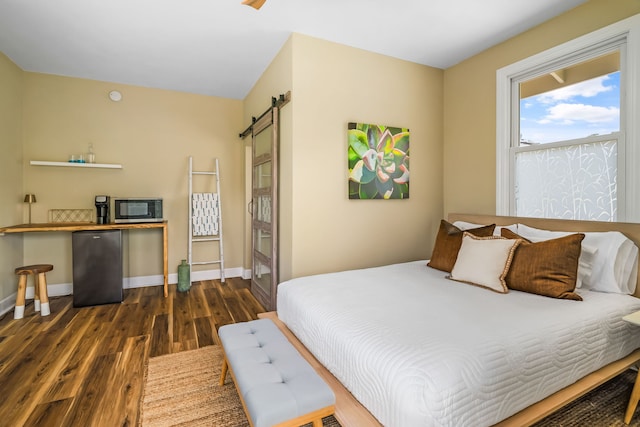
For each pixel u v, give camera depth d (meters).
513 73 2.82
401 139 3.22
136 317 2.96
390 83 3.18
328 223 2.90
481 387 1.16
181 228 4.22
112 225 3.38
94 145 3.76
